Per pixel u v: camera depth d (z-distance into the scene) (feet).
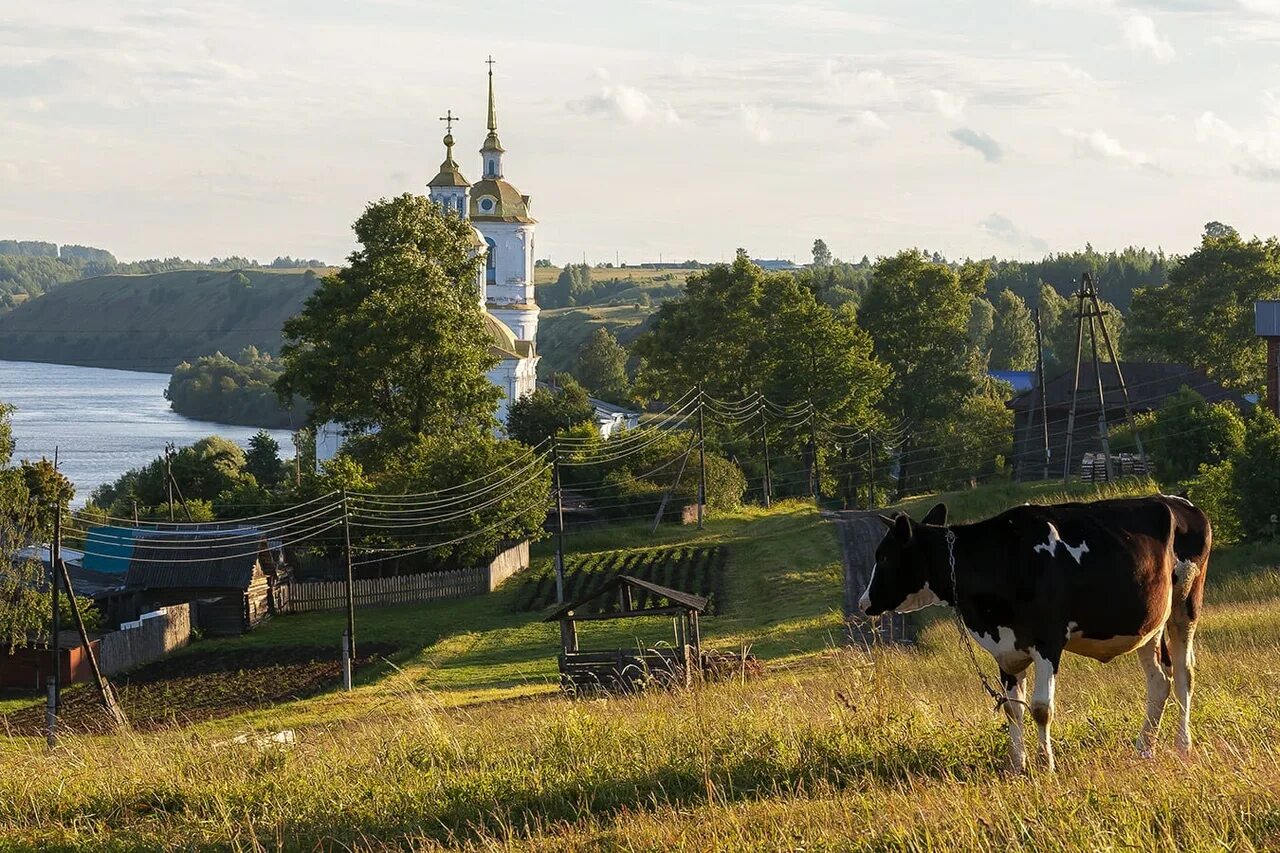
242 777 41.19
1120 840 24.20
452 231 232.12
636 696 51.37
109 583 190.29
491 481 211.20
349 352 214.07
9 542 159.22
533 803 35.68
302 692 140.77
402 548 204.44
